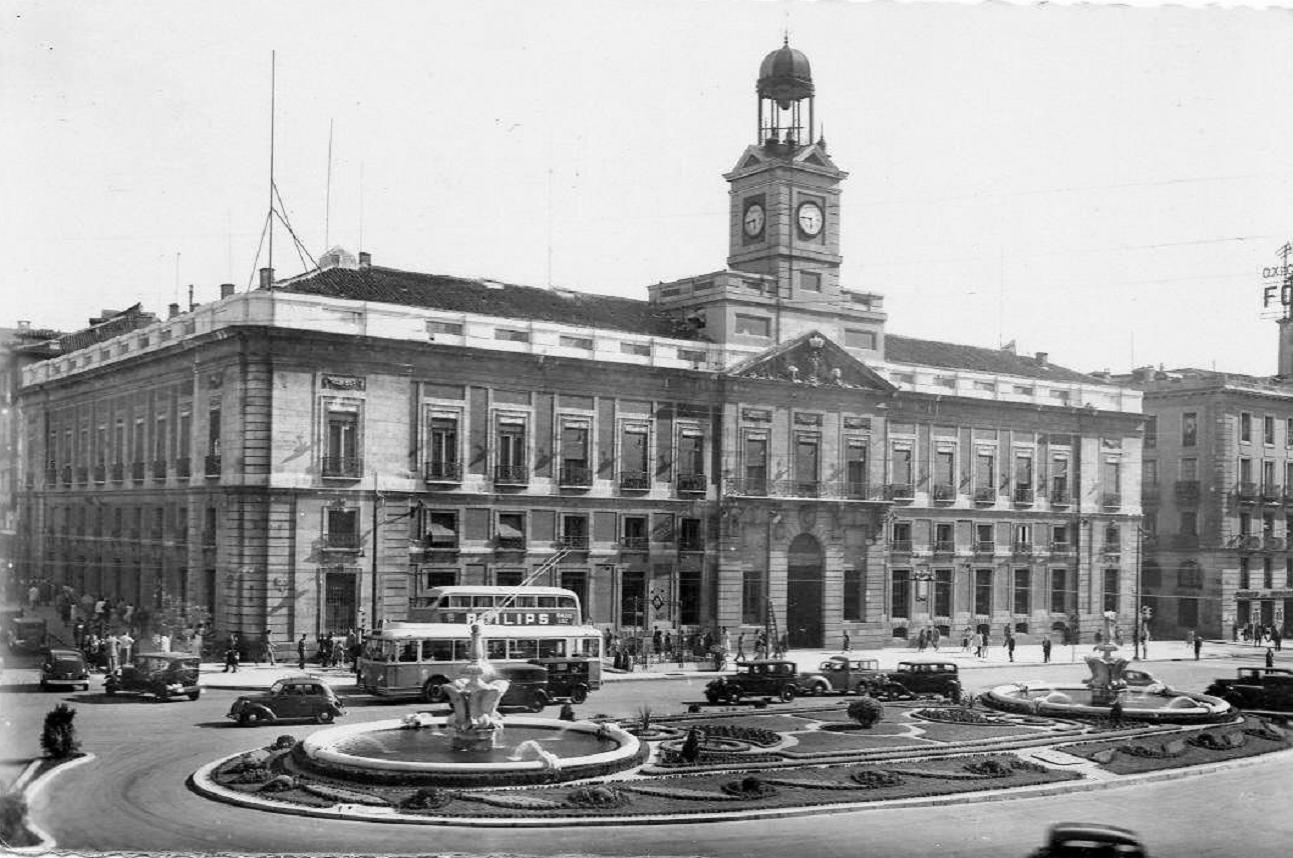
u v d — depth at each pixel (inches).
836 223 2866.6
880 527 2864.2
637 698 1899.6
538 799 1093.8
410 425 2279.8
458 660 1777.8
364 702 1749.5
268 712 1485.0
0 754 1248.2
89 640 2037.4
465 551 2316.7
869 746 1407.5
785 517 2716.5
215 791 1095.0
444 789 1120.8
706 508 2623.0
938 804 1144.2
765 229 2807.6
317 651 2154.3
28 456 2898.6
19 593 2667.3
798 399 2753.4
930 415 2997.0
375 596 2208.4
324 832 984.3
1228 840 1030.4
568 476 2450.8
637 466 2551.7
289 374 2162.9
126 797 1083.9
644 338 2556.6
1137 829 1063.6
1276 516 3678.6
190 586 2267.5
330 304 2203.5
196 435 2287.2
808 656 2603.3
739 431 2662.4
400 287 2417.6
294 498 2154.3
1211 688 1961.1
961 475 3048.7
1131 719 1667.1
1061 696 1839.3
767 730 1470.2
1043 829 1053.2
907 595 2928.2
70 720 1250.6
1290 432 3737.7
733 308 2684.5
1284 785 1274.6
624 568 2509.8
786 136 2859.3
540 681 1729.8
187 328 2329.0
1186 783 1280.8
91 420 2682.1
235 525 2137.1
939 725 1600.6
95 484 2637.8
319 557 2174.0
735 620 2637.8
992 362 3316.9
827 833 1025.5
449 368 2322.8
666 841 986.1
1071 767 1317.7
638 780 1185.4
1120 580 3321.9
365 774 1136.8
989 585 3083.2
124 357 2519.7
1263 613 3631.9
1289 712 1872.5
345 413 2217.0
